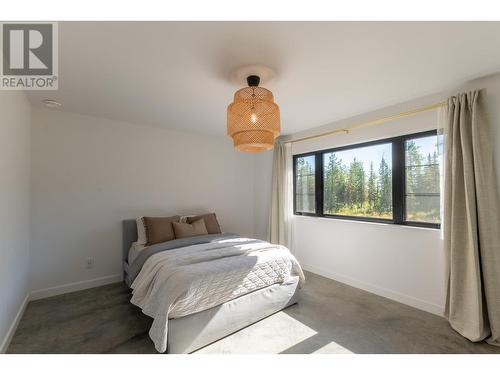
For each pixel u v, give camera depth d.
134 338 2.04
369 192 3.20
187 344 1.86
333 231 3.49
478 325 1.97
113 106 2.85
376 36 1.56
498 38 1.58
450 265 2.22
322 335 2.10
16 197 2.22
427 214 2.64
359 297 2.87
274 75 2.08
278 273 2.50
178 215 3.92
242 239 3.23
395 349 1.91
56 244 2.98
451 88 2.36
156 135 3.80
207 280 1.99
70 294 2.96
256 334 2.12
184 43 1.62
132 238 3.46
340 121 3.40
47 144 2.94
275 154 4.23
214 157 4.43
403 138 2.83
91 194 3.23
